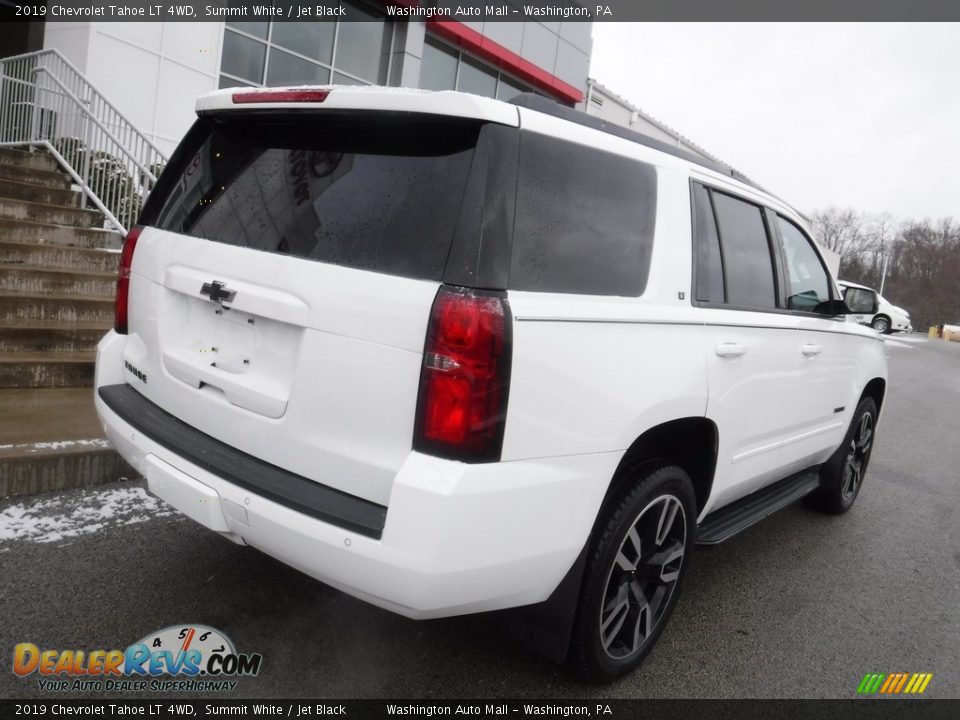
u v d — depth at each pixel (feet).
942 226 271.08
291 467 7.29
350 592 6.82
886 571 13.88
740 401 10.27
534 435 6.94
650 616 9.30
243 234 8.03
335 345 6.91
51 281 19.61
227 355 8.01
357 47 45.47
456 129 7.00
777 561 13.79
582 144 7.87
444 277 6.59
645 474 8.59
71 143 25.57
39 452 12.12
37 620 8.79
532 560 7.11
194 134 9.35
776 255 11.97
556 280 7.39
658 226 8.89
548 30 57.31
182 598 9.64
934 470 23.21
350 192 7.39
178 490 7.67
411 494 6.33
